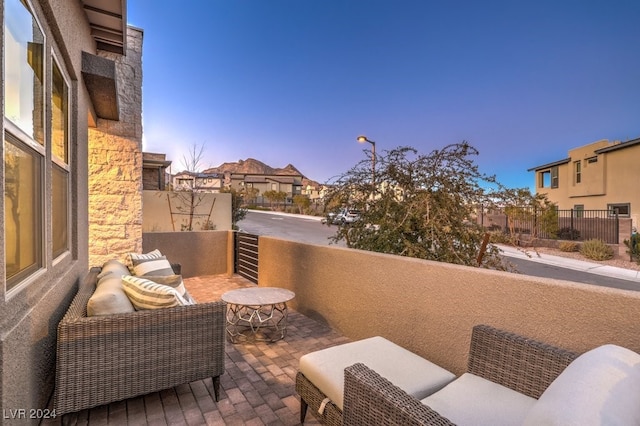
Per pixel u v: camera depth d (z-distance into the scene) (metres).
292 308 4.55
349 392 1.50
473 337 1.90
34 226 1.96
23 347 1.59
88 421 2.08
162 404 2.29
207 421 2.12
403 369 1.92
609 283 7.59
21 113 1.78
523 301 1.96
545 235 13.06
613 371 1.06
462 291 2.31
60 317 2.39
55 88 2.59
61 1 2.46
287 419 2.15
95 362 1.96
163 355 2.16
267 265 5.32
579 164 16.78
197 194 11.45
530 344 1.66
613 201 14.70
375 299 3.11
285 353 3.17
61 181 2.76
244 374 2.76
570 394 0.96
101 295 2.13
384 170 4.29
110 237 5.57
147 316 2.11
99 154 5.47
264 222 22.31
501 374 1.75
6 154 1.57
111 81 3.64
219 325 2.35
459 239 3.91
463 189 3.97
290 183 47.25
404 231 4.04
